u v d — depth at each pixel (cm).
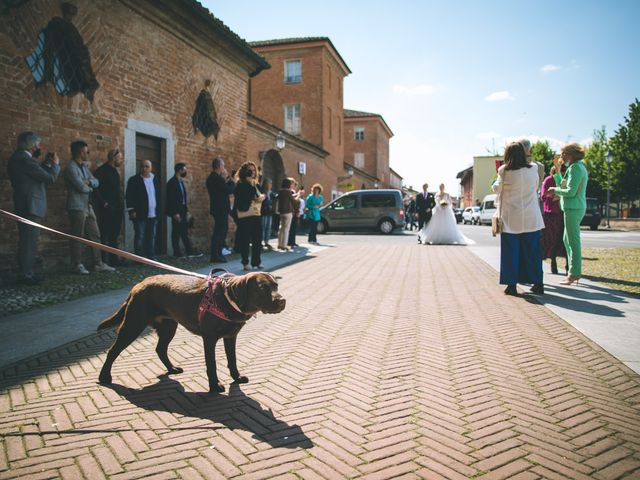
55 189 752
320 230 2195
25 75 695
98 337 436
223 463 224
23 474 214
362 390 313
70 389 316
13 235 671
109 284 682
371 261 1019
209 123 1260
